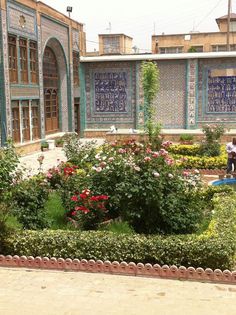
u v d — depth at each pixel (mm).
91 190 6750
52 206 7516
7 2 14094
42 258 5629
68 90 20453
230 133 18484
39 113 17016
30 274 5422
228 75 20234
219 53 19953
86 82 21609
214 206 7340
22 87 15367
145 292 4855
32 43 16328
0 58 13836
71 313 4375
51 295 4805
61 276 5344
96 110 21672
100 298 4715
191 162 12250
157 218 6246
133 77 21031
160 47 32812
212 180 11141
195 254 5367
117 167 6570
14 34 14641
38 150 16594
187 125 20828
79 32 21359
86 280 5207
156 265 5273
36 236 5812
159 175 6125
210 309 4441
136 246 5516
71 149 11320
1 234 5883
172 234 6168
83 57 21266
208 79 20453
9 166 5996
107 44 33562
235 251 5633
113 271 5402
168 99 20906
